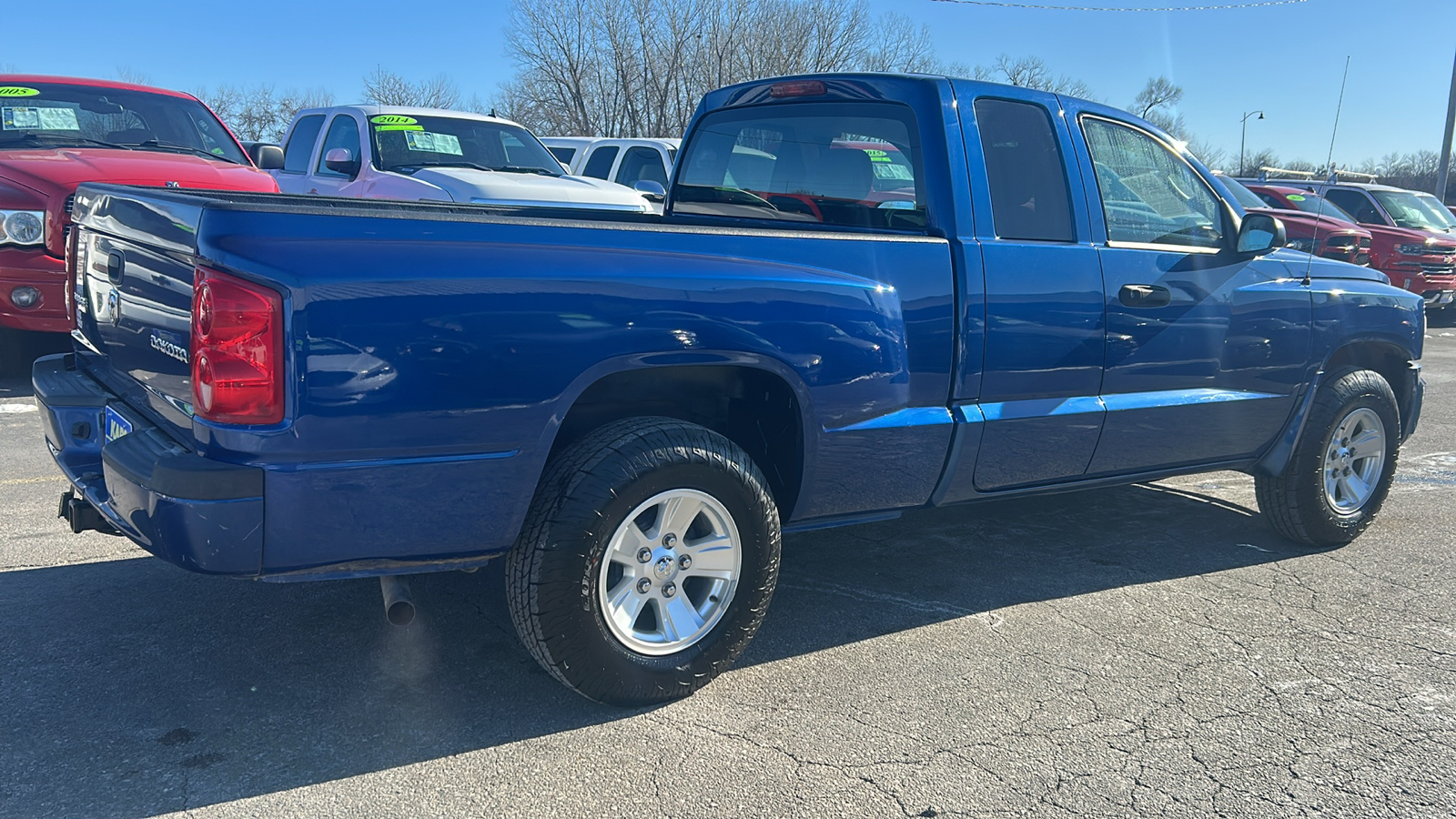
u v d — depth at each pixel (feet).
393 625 12.26
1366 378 16.25
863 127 13.38
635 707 10.50
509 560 9.96
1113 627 13.09
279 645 11.67
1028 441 13.02
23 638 11.60
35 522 15.58
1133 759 9.91
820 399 11.08
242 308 8.32
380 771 9.29
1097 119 13.96
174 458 8.57
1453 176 86.28
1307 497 15.96
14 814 8.43
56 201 23.12
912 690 11.18
